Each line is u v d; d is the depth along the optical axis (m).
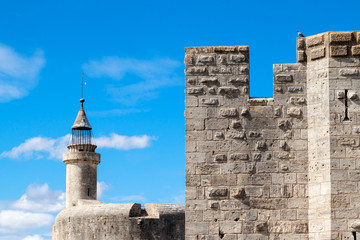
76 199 97.25
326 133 29.88
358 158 29.55
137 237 83.69
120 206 86.00
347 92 30.09
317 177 29.95
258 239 30.09
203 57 31.52
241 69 31.31
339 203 29.28
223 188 30.53
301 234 29.89
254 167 30.55
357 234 29.02
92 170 98.81
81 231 85.75
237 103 31.09
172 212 86.31
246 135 30.80
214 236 30.25
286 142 30.59
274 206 30.22
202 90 31.30
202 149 30.91
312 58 30.83
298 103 30.80
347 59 30.30
